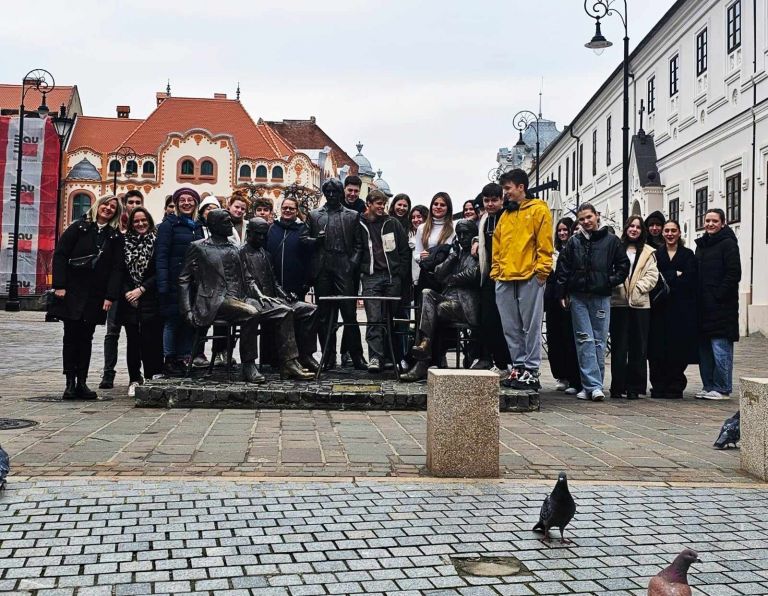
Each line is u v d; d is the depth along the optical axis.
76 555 4.04
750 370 14.98
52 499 4.98
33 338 21.41
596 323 10.27
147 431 7.33
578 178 50.75
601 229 10.18
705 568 4.07
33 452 6.32
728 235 10.62
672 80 32.69
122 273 9.44
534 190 20.19
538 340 9.50
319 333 10.98
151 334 9.99
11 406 8.86
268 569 3.90
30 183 51.59
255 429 7.55
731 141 26.27
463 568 3.98
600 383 10.38
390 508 4.98
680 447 7.17
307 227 10.80
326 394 8.87
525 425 8.20
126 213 10.19
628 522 4.82
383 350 10.66
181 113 74.25
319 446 6.80
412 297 11.63
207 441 6.91
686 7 30.16
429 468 6.01
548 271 9.28
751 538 4.56
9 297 37.88
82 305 9.20
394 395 8.91
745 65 25.08
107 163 71.50
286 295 10.41
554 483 5.70
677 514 5.01
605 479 5.92
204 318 9.52
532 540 4.43
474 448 5.86
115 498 5.04
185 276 9.59
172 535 4.37
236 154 72.06
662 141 33.97
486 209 9.83
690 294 10.70
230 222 9.66
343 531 4.51
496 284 9.60
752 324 24.09
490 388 5.88
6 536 4.29
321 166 85.25
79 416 8.16
